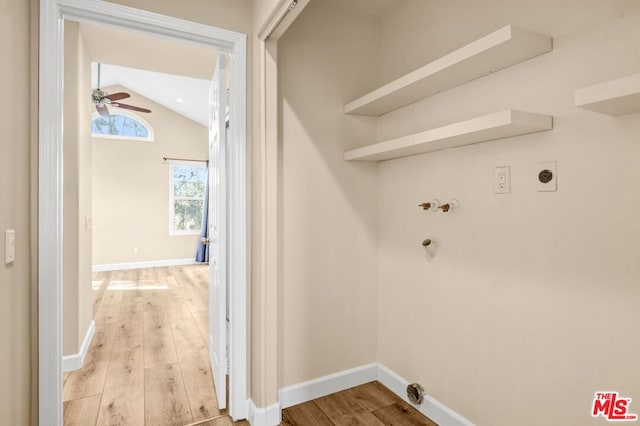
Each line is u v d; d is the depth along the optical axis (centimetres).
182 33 180
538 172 143
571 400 134
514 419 155
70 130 257
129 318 379
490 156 164
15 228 130
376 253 239
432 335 198
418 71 170
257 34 188
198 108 652
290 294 210
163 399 221
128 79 632
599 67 123
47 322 150
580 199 130
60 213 155
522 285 151
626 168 117
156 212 722
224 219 208
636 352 117
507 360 158
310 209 216
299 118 212
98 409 210
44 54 150
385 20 232
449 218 186
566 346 136
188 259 752
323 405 211
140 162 708
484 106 165
